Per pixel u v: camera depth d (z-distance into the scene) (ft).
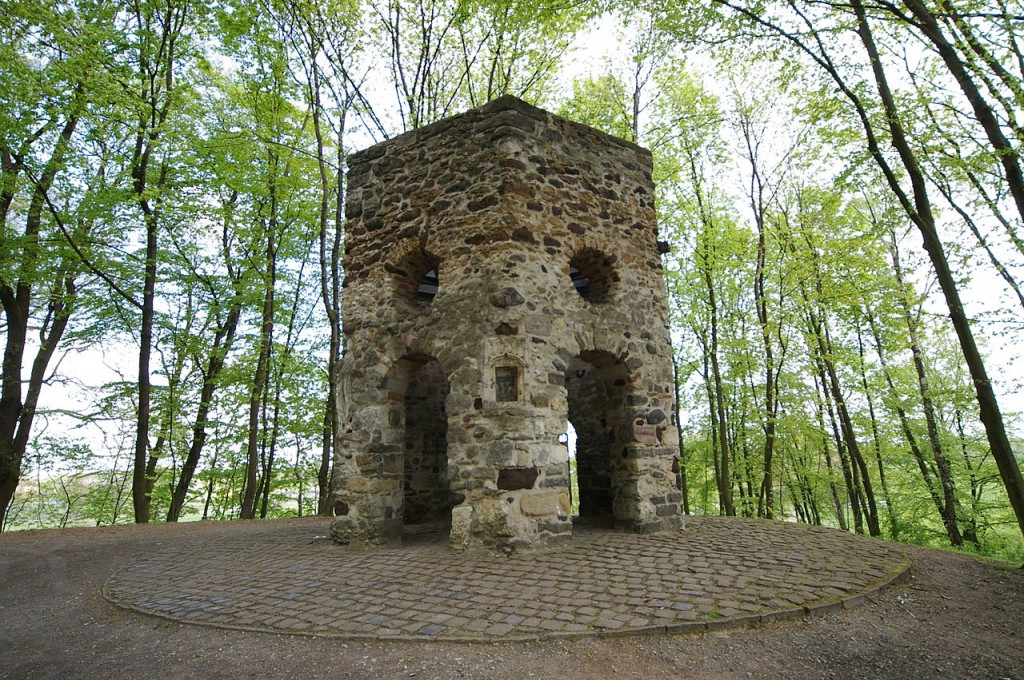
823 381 52.85
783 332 50.65
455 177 25.53
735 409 57.72
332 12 39.50
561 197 25.94
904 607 15.83
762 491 50.67
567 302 25.03
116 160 40.78
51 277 42.68
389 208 27.32
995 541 48.83
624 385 26.91
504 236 23.76
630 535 24.67
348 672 11.80
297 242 54.49
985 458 50.08
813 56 26.27
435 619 14.40
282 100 43.16
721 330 56.44
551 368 23.68
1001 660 12.62
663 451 27.12
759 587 16.34
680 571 18.17
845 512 73.92
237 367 50.80
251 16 37.35
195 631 14.75
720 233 51.96
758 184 55.31
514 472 21.81
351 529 24.49
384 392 25.61
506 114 24.97
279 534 29.89
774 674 11.61
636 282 28.09
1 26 30.91
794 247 49.60
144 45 39.45
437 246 25.35
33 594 19.89
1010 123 23.84
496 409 22.34
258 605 16.38
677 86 51.34
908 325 47.14
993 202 32.53
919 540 50.19
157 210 42.06
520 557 20.59
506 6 34.30
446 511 34.71
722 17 27.12
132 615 16.56
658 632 13.33
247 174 45.19
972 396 44.32
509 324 22.97
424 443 33.96
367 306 26.84
